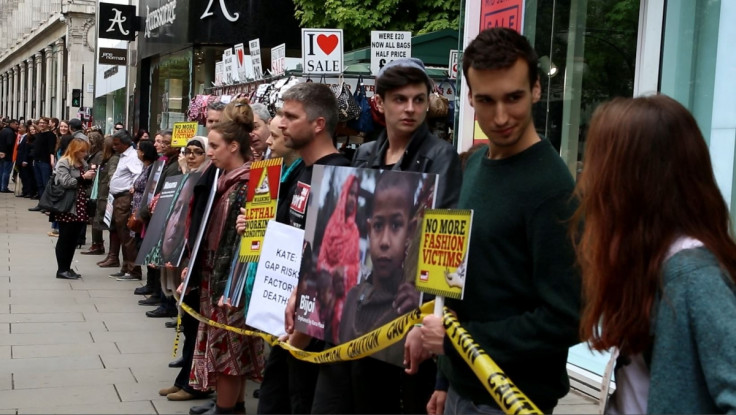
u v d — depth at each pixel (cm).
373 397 334
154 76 2375
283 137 412
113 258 1224
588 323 214
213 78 1898
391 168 365
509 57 247
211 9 1812
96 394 600
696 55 597
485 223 255
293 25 1798
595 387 589
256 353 525
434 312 261
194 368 540
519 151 257
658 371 194
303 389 380
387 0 1563
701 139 207
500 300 253
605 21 680
